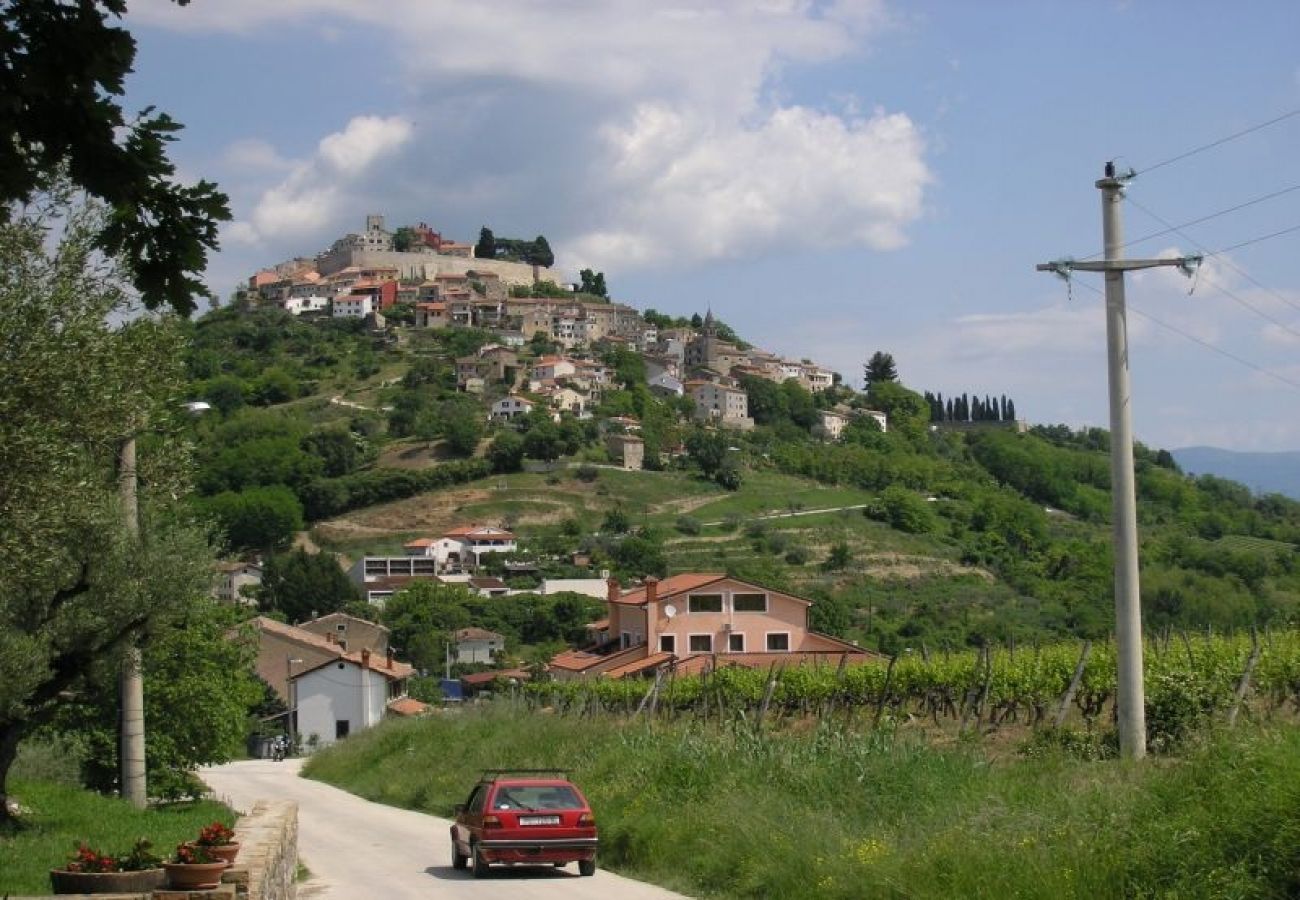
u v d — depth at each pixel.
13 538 13.00
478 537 140.50
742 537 135.75
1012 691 27.94
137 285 8.07
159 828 19.70
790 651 60.09
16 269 13.83
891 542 126.69
